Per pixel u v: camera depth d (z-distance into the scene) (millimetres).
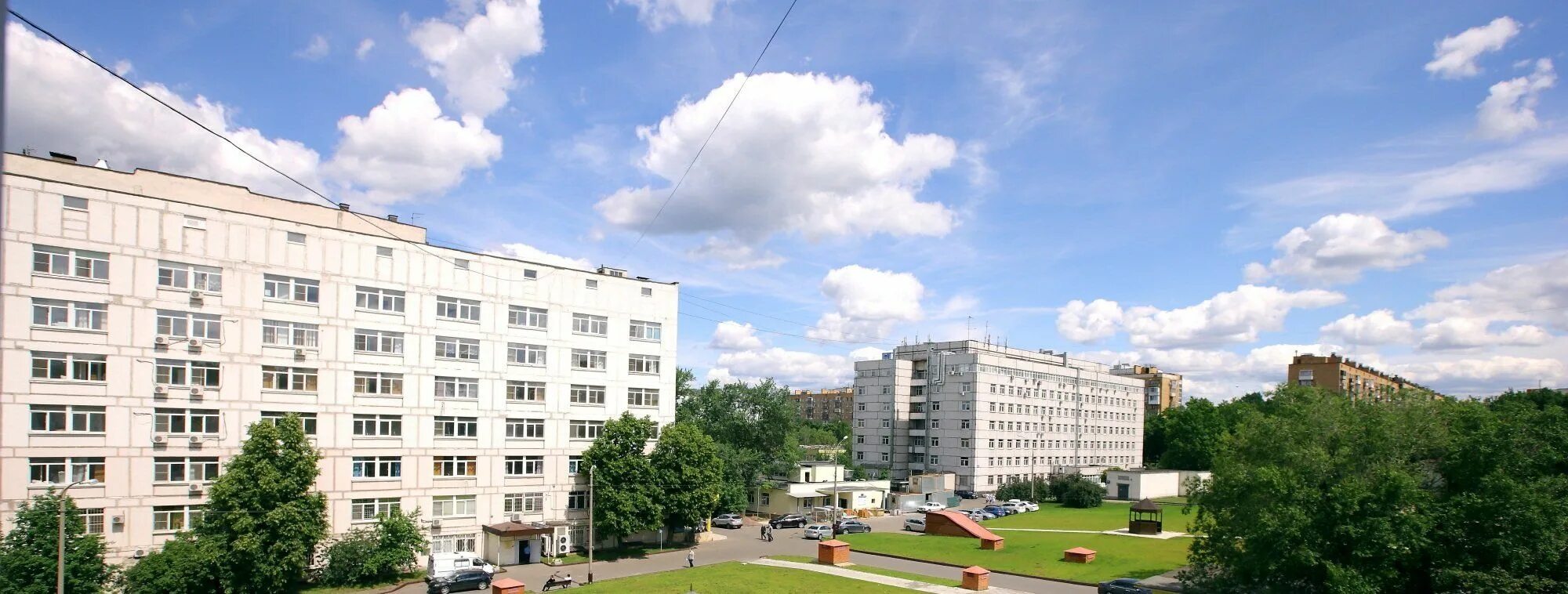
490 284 61531
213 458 49219
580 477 64812
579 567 58844
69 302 45438
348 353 54781
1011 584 50938
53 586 40469
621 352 68125
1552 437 38625
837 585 49719
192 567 43781
